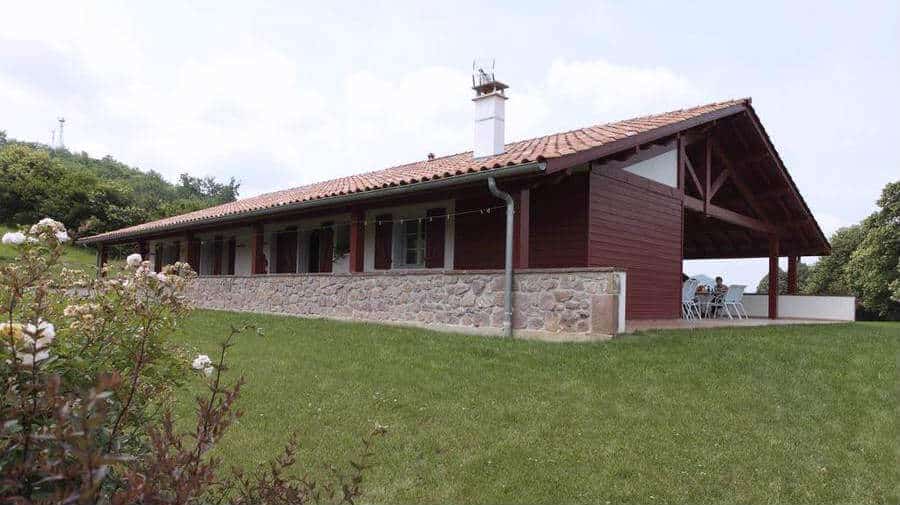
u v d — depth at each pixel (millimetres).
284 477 3473
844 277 31406
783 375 5852
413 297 9344
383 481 3514
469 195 9336
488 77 10500
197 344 7406
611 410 4773
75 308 2139
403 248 12719
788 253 16953
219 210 17062
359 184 12578
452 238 11609
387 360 6398
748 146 12805
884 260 26797
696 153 12586
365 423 4434
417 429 4332
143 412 2229
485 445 4059
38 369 1729
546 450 4000
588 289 7289
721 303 14484
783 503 3432
